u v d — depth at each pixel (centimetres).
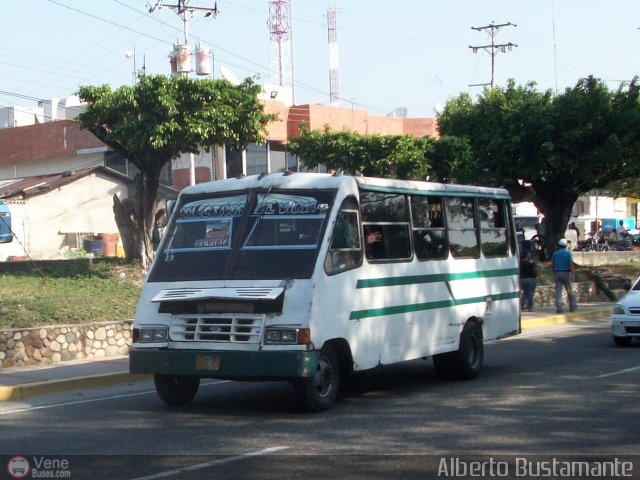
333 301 1084
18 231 3594
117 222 2331
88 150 4175
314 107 3700
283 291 1048
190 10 3397
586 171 3053
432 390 1278
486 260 1466
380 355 1174
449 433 952
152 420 1065
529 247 2672
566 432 948
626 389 1233
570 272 2558
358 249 1145
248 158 3662
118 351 1694
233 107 2214
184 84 2139
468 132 3177
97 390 1367
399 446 891
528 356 1677
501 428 975
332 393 1103
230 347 1049
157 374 1099
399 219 1247
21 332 1539
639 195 4291
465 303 1384
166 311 1092
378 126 3981
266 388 1339
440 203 1355
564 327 2317
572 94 3048
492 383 1334
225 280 1088
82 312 1716
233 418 1068
